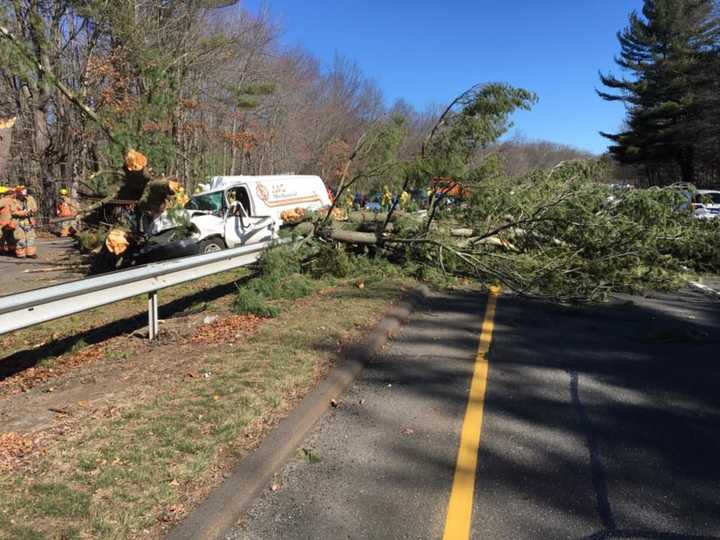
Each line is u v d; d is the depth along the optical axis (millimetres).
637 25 51125
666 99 48531
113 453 3656
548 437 4336
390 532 3148
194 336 6570
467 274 9906
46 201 21391
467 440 4266
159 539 2871
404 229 10336
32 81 10156
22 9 11469
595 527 3201
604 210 8711
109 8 15930
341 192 10047
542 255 9078
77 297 5383
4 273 12203
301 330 6672
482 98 9008
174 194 10727
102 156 12406
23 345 6605
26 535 2816
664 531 3164
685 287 10695
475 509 3371
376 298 8500
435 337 7031
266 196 14828
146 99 12031
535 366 5977
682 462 3959
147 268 6422
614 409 4875
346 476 3740
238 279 10250
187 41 22203
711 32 44812
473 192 9180
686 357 6285
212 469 3523
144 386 4887
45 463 3523
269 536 3107
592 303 8727
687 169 50219
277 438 3963
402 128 9719
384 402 4980
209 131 25906
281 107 38688
